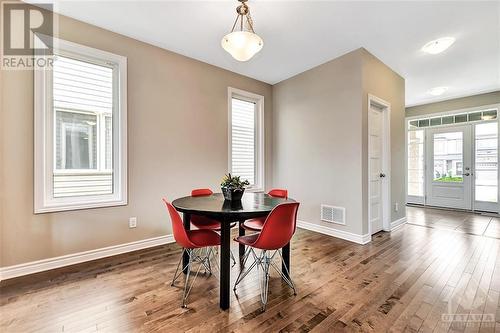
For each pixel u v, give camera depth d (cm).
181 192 328
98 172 270
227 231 173
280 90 437
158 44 303
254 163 441
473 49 321
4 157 212
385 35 286
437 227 396
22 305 174
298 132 402
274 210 169
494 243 314
